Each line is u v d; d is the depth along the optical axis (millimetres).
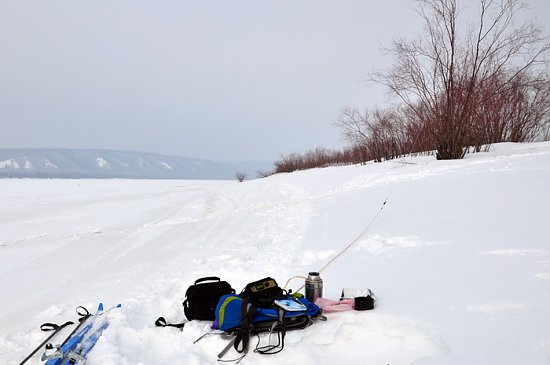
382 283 4027
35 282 5789
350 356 2832
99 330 3355
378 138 26953
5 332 4020
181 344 3139
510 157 13625
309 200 12734
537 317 2846
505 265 3992
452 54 15258
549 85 18312
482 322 2869
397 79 16422
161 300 4340
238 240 8148
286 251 6277
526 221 5363
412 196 8820
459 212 6516
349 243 6047
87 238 9359
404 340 2896
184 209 14953
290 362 2777
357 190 12148
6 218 12961
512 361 2357
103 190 27609
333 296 3922
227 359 2889
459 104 15609
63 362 2756
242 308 3062
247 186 25859
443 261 4426
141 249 7941
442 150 16250
